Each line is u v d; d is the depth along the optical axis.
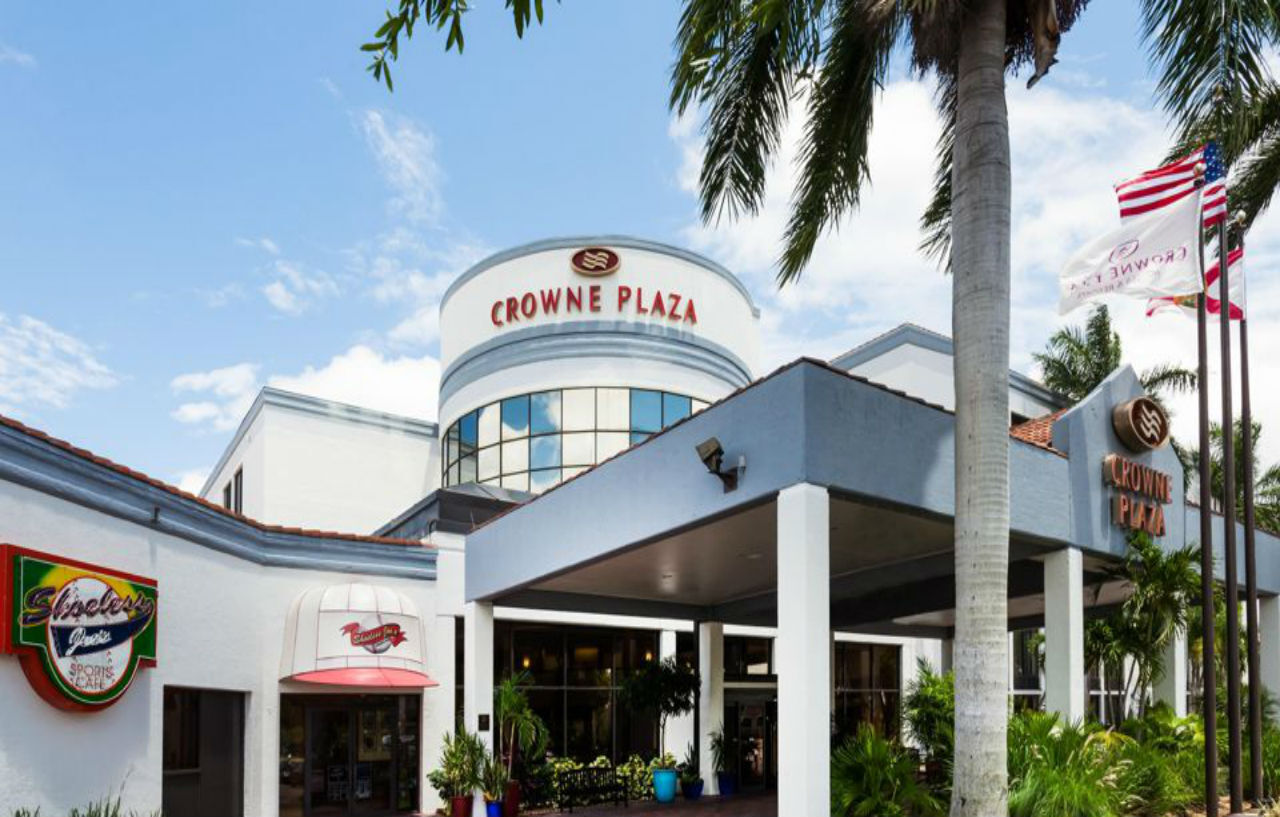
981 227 11.21
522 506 18.31
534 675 25.05
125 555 15.79
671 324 33.09
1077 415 15.55
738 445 12.57
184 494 17.52
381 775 21.88
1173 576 15.59
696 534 14.95
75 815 13.35
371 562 22.25
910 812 12.31
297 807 20.64
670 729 26.64
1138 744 15.38
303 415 34.38
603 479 15.66
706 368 33.69
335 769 21.27
